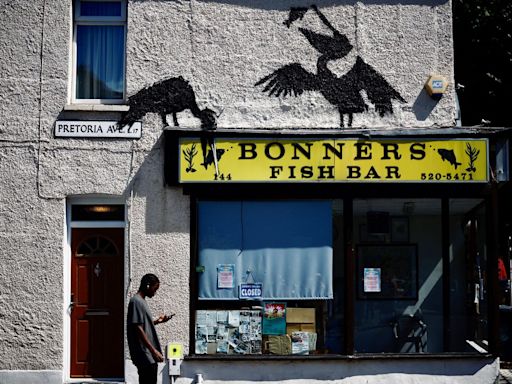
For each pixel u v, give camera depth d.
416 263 12.38
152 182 12.09
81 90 12.48
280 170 12.05
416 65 12.45
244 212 12.24
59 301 11.92
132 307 10.22
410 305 12.34
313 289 12.22
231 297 12.16
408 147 12.14
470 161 12.16
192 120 12.19
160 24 12.30
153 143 12.13
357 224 12.33
